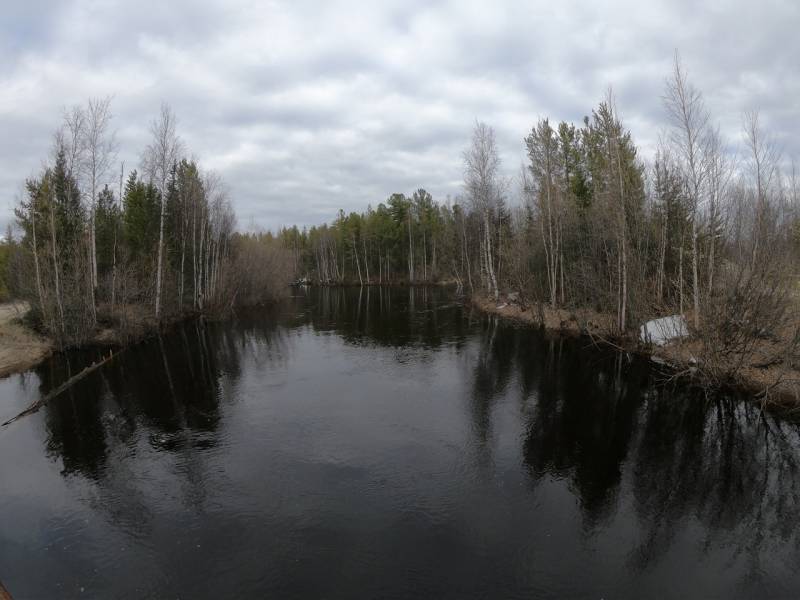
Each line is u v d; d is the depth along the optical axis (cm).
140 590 684
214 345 2528
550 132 3003
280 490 946
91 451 1173
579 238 2638
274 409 1427
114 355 2284
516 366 1880
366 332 2783
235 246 4850
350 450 1122
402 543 773
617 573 703
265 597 663
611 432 1218
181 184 3881
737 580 689
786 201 1736
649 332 1884
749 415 1296
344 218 8650
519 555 742
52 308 2341
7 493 980
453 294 5212
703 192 1630
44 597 675
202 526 834
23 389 1725
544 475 996
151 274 3102
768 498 907
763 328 1370
